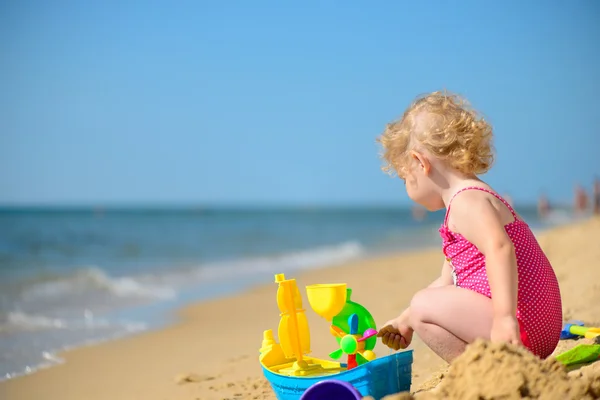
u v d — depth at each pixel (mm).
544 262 2445
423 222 48312
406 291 7840
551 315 2402
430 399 1976
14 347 5551
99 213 75000
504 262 2229
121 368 4738
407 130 2559
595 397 1928
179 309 7770
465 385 1944
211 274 12359
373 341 2713
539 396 1884
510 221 2410
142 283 10766
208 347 5395
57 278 11047
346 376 2328
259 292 9305
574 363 2748
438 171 2502
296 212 100812
